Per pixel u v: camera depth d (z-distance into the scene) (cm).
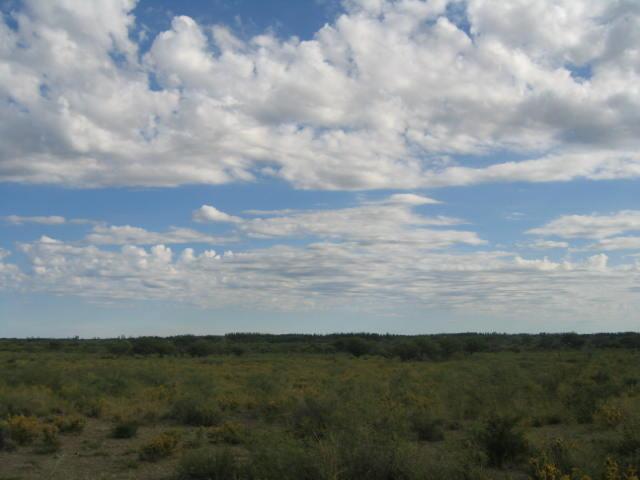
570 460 1134
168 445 1591
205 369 4981
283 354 8844
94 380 3384
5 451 1670
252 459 1202
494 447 1345
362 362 6219
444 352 7306
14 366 4484
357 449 1071
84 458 1589
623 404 1983
